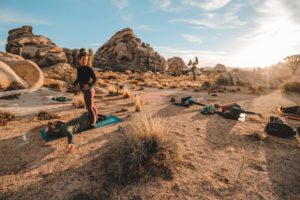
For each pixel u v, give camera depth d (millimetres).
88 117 5160
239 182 2982
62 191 2709
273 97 13164
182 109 8266
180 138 4797
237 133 5215
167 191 2734
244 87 21359
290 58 31234
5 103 8367
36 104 8695
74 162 3514
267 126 5293
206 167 3410
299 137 4965
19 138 4637
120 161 3201
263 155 3916
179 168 3338
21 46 33156
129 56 55500
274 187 2865
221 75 24500
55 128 4711
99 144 4301
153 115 7121
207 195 2672
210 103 10250
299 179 3068
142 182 2916
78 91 12125
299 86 16203
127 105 9039
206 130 5445
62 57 32969
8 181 2939
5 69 11094
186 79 36438
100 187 2799
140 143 3309
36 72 13320
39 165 3410
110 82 21062
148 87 19922
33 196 2613
